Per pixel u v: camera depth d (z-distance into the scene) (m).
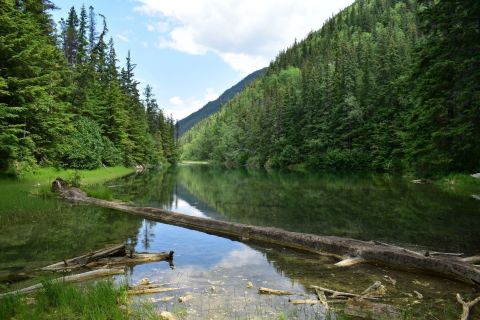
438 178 31.97
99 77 64.06
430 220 16.20
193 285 8.17
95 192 22.34
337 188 30.78
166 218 16.31
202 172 62.88
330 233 13.92
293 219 16.94
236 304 7.04
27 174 29.69
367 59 76.94
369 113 60.75
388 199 23.06
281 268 9.63
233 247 11.96
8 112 27.44
